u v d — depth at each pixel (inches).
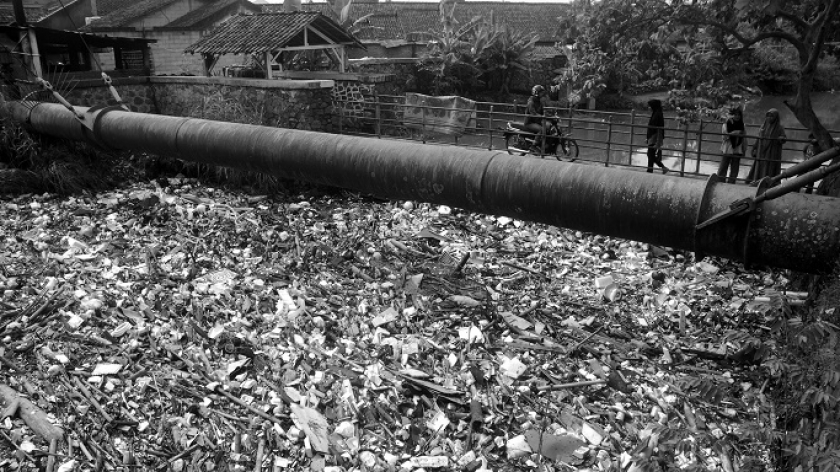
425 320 438.3
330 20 792.3
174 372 374.6
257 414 349.4
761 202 360.8
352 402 359.6
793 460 287.3
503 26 1058.7
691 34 396.2
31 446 317.1
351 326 426.6
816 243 353.1
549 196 431.5
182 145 601.3
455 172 472.4
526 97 1065.5
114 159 684.1
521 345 419.2
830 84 1027.3
